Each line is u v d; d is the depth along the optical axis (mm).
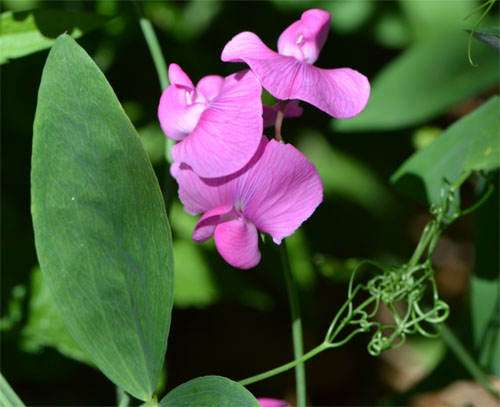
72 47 322
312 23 342
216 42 536
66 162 326
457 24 515
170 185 369
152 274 334
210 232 343
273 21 535
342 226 539
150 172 327
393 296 363
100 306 334
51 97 323
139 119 493
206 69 518
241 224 340
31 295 434
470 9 516
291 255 466
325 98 334
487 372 413
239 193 337
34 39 381
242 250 341
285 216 339
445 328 400
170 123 340
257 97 332
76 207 328
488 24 505
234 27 535
